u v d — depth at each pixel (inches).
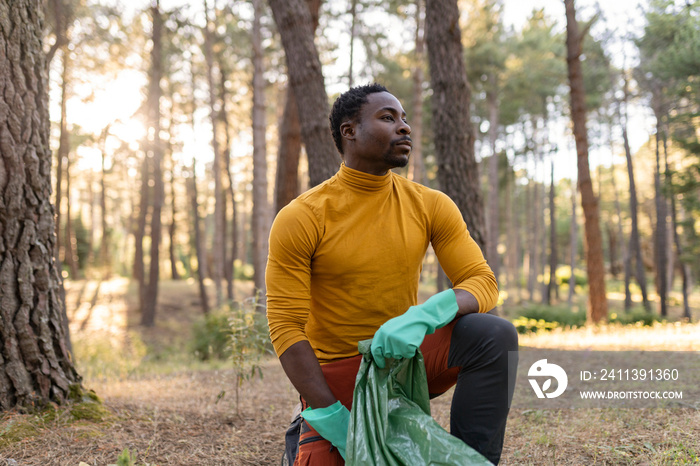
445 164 239.0
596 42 666.8
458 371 69.6
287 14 224.8
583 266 2081.7
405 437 62.1
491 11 802.2
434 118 244.2
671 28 568.1
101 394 161.2
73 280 1196.5
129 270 1695.4
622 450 99.7
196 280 1362.0
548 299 1131.3
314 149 223.9
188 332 714.8
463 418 64.9
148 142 766.5
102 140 926.4
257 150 588.7
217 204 761.0
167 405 146.5
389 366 64.6
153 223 747.4
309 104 224.2
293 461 76.5
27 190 125.3
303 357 68.2
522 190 1692.9
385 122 69.7
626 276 1023.6
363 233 71.2
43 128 130.6
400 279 72.9
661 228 857.5
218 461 102.7
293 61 226.1
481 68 898.7
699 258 776.9
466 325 65.8
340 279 71.9
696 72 559.2
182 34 747.4
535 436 111.2
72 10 463.5
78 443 107.9
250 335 149.9
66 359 131.3
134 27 650.8
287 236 70.0
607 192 1604.3
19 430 110.7
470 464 56.7
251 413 141.3
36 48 130.3
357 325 72.9
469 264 74.0
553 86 956.0
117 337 660.7
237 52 789.2
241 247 1867.6
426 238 75.5
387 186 73.6
